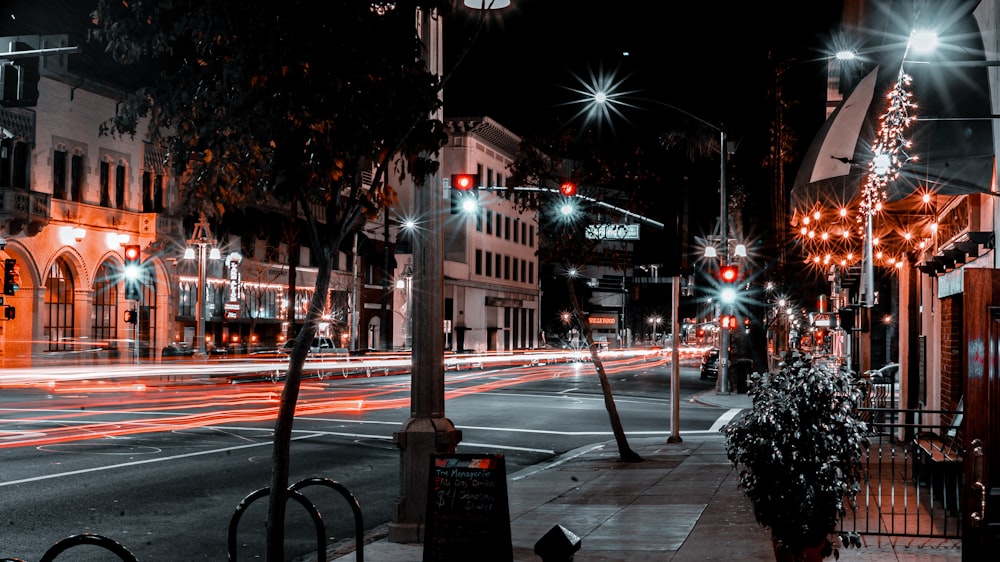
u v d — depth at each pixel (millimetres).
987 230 12188
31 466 15727
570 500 13031
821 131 17000
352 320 66000
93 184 51000
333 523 11961
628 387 42875
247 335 63312
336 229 6586
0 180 45000
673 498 12969
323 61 6211
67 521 11539
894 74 13469
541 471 16188
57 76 47781
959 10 12594
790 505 7410
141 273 53969
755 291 35812
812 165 16156
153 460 16719
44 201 46094
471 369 64938
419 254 10195
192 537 10836
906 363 18969
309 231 6594
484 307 89250
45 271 47281
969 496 8320
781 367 7906
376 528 11695
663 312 144750
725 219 33219
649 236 19750
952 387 14672
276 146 6320
